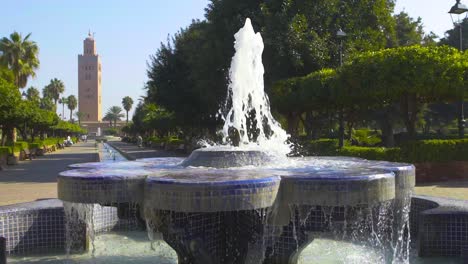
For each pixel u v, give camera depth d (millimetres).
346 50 18562
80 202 4777
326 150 15500
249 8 19188
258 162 5992
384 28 21266
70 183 4840
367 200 4688
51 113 51906
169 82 26922
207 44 19688
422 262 6078
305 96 16188
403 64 13156
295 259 5355
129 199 4766
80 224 7031
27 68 38031
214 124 28234
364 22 20109
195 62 21406
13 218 6871
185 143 33344
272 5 18719
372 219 5773
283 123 22562
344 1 19672
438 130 38250
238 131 9086
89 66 128500
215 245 5410
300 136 22797
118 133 131125
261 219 5004
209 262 5180
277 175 4762
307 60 18078
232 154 6016
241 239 5508
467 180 13680
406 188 5609
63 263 6398
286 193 4750
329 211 4848
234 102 9484
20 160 28953
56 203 7637
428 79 12977
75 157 32875
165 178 4582
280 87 16953
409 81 13148
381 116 23750
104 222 8273
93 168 6035
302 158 7523
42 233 7102
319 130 27297
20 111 26016
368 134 32906
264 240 5207
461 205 6832
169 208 4414
